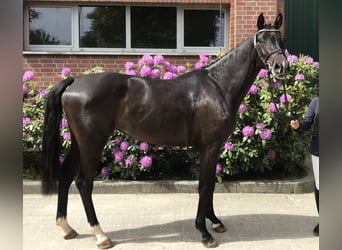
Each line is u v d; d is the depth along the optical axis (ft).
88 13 21.65
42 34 21.58
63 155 17.42
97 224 11.76
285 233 12.78
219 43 22.03
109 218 14.10
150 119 11.82
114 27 21.74
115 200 16.15
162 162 18.34
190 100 11.85
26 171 18.45
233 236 12.55
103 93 11.62
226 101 11.95
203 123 11.78
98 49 21.76
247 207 15.33
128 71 17.56
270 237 12.46
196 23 21.89
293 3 24.13
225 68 12.12
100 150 11.82
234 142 17.12
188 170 18.75
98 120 11.58
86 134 11.57
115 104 11.78
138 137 12.23
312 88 17.85
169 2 21.21
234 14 21.08
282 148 17.93
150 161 16.94
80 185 11.75
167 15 21.79
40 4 21.33
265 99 17.08
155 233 12.76
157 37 21.86
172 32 21.90
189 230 13.00
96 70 18.57
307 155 20.07
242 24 20.89
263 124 16.90
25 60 21.02
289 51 24.18
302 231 12.95
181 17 21.76
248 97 17.12
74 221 13.84
